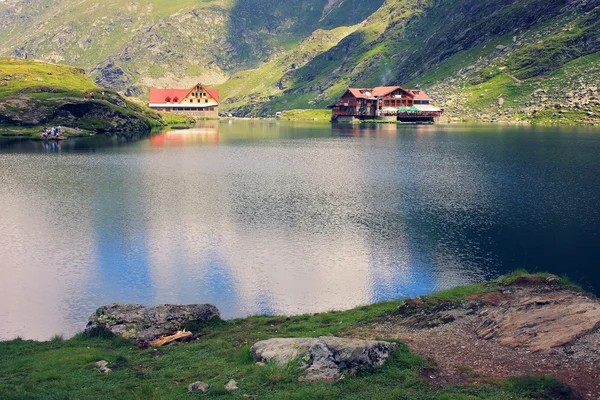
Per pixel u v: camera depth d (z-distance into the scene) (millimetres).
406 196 69062
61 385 21016
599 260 44719
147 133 197625
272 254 46750
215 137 178625
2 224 55594
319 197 68812
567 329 22609
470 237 51219
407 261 44812
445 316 26969
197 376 21812
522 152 115000
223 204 65000
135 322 28094
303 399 18688
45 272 42469
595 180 78500
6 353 25844
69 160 107250
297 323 29625
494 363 21031
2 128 171375
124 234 52375
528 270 42375
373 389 19328
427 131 197125
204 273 42469
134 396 19844
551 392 18297
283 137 177875
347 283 40406
